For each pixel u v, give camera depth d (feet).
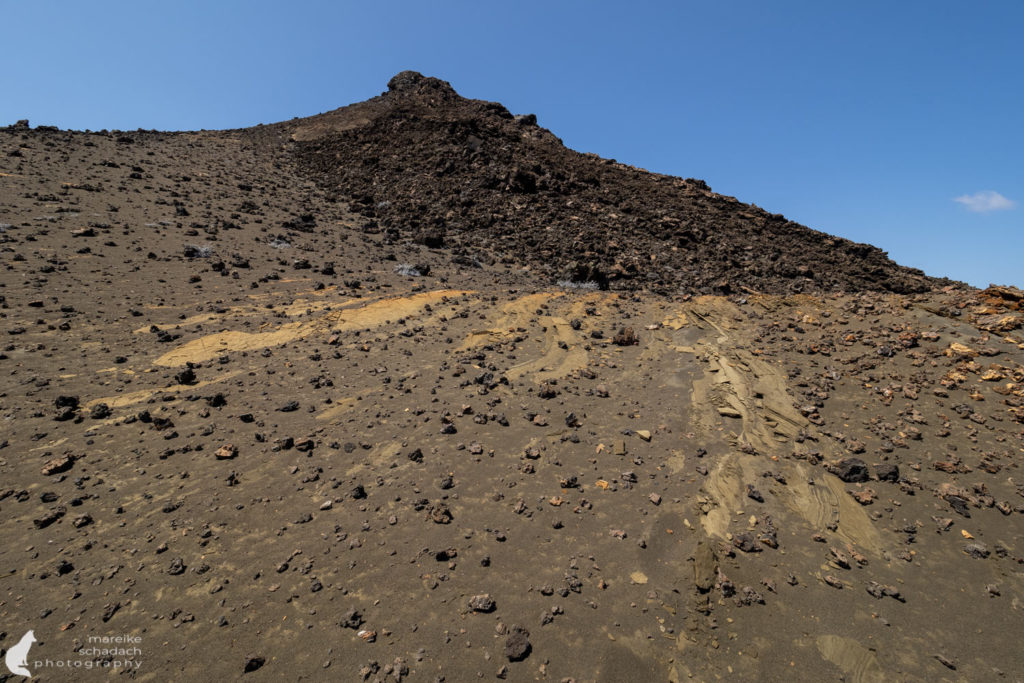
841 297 68.90
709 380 48.26
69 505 28.17
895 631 24.54
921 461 36.40
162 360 46.80
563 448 38.01
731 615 25.16
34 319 48.98
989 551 29.09
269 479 31.89
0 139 112.16
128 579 23.97
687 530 30.37
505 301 68.90
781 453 37.93
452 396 44.21
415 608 23.89
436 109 193.88
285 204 113.29
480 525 29.48
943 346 50.44
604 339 58.54
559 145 193.57
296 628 22.39
